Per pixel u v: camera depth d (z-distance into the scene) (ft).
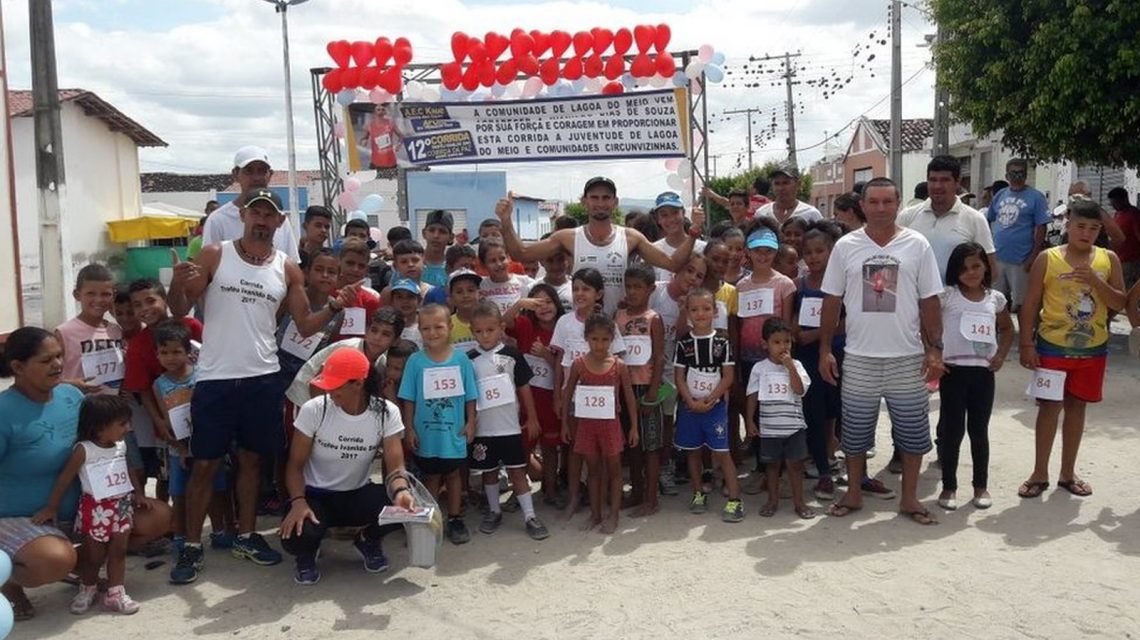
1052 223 51.31
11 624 11.85
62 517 14.39
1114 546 15.61
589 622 13.46
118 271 81.76
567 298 19.97
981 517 17.33
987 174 78.79
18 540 13.62
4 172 39.88
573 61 34.17
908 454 17.25
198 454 15.43
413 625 13.56
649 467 18.24
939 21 37.60
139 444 17.28
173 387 16.14
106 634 13.46
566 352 18.04
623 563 15.74
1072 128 33.17
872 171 127.65
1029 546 15.74
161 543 16.87
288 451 17.52
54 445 14.17
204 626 13.67
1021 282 33.50
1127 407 25.27
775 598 14.01
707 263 19.01
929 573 14.71
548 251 19.57
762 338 18.67
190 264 15.14
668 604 13.97
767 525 17.43
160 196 137.18
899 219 20.74
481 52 34.32
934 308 16.67
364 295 19.29
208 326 15.55
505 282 20.44
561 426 18.37
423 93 36.01
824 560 15.47
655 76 33.83
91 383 16.03
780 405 17.65
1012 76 34.58
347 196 35.73
